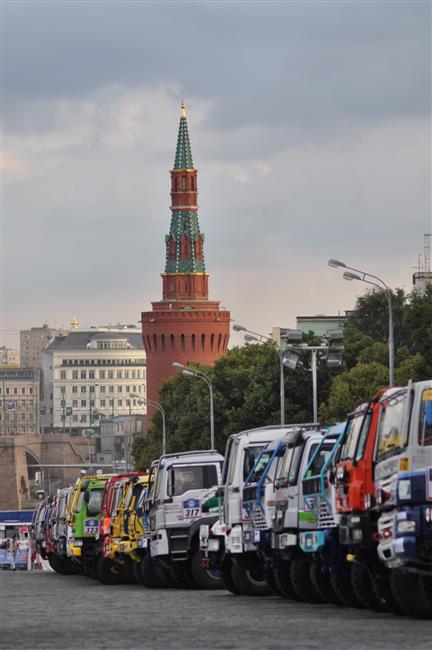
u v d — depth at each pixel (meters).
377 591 80.69
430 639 64.19
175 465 123.00
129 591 122.75
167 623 76.44
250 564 106.00
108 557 145.00
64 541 178.38
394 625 72.00
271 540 98.62
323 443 91.75
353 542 79.94
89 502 155.88
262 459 102.94
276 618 78.94
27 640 66.44
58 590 128.38
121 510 141.00
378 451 78.19
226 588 115.38
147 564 131.00
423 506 73.94
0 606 96.19
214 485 122.81
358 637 65.75
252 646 62.38
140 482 138.50
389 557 74.69
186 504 122.50
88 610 89.62
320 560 89.88
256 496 100.88
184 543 122.75
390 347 176.50
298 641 64.50
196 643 64.25
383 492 76.31
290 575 96.38
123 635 68.94
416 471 74.06
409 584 75.25
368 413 79.81
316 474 91.38
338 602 91.25
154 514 124.12
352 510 80.25
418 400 74.62
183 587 126.31
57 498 194.88
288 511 93.44
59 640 66.38
